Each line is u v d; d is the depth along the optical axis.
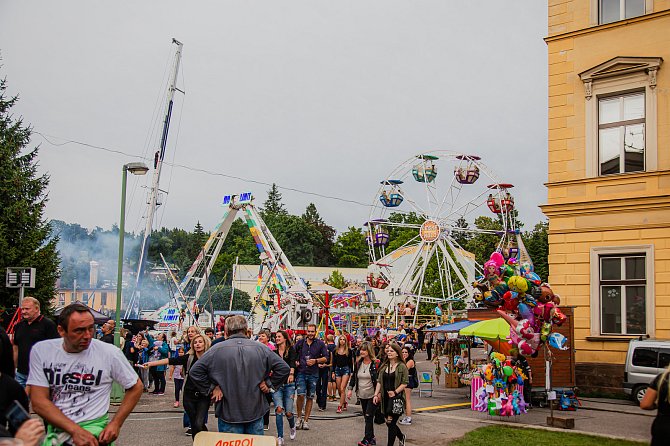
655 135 19.28
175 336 24.52
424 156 45.59
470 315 20.72
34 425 4.50
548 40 21.52
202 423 10.19
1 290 33.25
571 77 21.00
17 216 35.66
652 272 18.94
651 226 19.06
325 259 122.06
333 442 12.48
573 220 20.47
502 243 45.50
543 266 77.12
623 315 19.47
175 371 16.69
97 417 5.66
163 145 48.09
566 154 20.86
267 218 124.06
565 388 17.62
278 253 41.75
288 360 12.56
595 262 19.94
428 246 46.88
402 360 11.34
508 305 15.62
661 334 18.67
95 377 5.66
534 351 15.41
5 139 39.12
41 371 5.57
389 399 11.17
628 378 18.20
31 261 34.38
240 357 7.76
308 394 13.98
